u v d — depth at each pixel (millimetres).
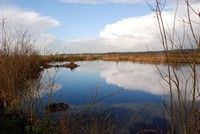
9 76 9914
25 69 10383
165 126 7957
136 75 26266
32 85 8594
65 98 12375
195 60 2732
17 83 9922
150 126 8102
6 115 8820
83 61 54969
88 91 15227
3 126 7852
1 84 10133
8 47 11570
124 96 14023
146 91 15703
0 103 10070
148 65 41250
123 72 29344
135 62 50375
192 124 2809
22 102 8930
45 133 7270
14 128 7750
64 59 50625
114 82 20484
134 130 7809
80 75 25156
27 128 7492
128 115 9367
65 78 21656
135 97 13734
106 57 62969
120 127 7910
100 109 8570
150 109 10586
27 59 11633
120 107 10758
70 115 7305
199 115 2812
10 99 9773
